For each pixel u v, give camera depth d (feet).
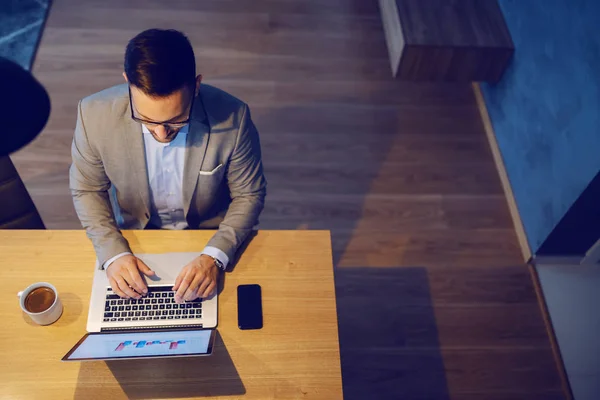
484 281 8.64
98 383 4.66
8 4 11.00
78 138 5.04
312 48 11.22
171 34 4.09
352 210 9.19
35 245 5.27
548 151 8.41
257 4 11.82
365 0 12.13
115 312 4.92
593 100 7.36
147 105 4.21
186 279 5.02
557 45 8.27
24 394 4.56
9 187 5.68
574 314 8.39
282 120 10.12
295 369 4.88
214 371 4.81
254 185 5.63
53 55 10.48
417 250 8.85
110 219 5.37
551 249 8.61
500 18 9.97
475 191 9.59
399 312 8.25
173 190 5.56
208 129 4.99
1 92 2.43
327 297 5.28
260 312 5.10
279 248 5.53
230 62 10.82
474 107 10.69
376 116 10.36
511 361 7.96
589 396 7.73
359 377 7.67
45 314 4.72
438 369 7.81
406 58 9.72
